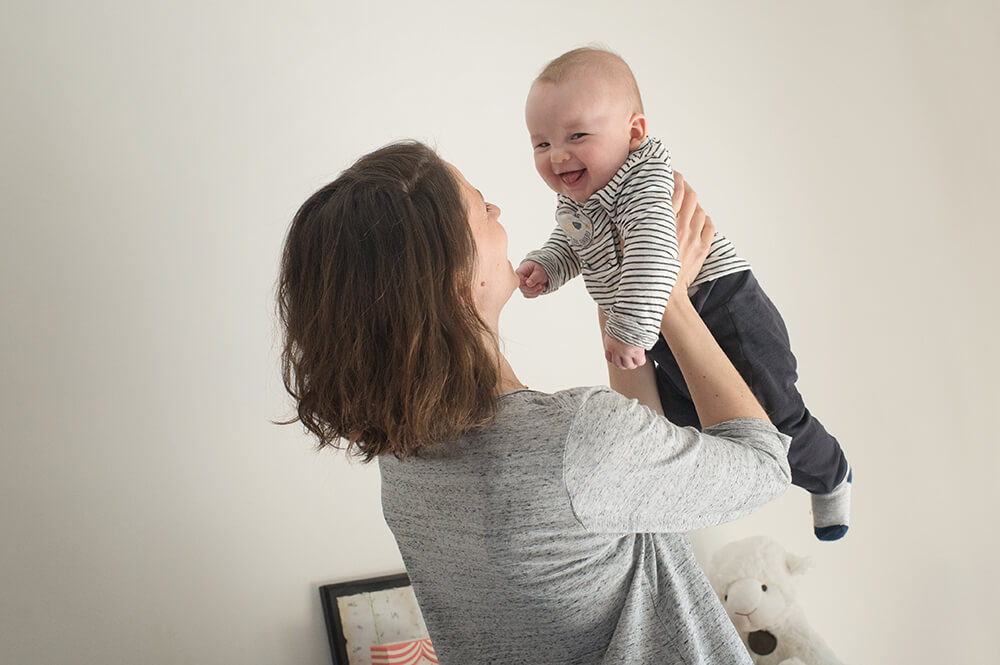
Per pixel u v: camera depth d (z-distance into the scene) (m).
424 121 2.21
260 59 2.09
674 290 1.16
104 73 1.95
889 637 2.56
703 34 2.52
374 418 0.90
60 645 1.84
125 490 1.91
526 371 2.27
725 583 2.22
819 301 2.57
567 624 0.93
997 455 2.73
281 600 2.02
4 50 1.88
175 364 1.97
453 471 0.94
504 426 0.91
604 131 1.25
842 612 2.52
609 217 1.26
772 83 2.58
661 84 2.46
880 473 2.60
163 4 2.02
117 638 1.88
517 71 2.32
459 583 0.98
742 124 2.53
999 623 2.67
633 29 2.44
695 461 0.93
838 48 2.68
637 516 0.91
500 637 0.97
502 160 2.28
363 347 0.89
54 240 1.89
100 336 1.92
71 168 1.91
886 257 2.67
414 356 0.86
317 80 2.13
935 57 2.81
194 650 1.94
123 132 1.96
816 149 2.62
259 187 2.06
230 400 2.01
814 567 2.43
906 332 2.67
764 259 2.52
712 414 1.07
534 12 2.35
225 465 2.00
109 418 1.91
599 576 0.93
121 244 1.94
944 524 2.65
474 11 2.29
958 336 2.73
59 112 1.91
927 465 2.65
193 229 2.00
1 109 1.86
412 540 1.03
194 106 2.02
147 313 1.96
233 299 2.03
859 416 2.59
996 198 2.84
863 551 2.56
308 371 0.93
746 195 2.52
